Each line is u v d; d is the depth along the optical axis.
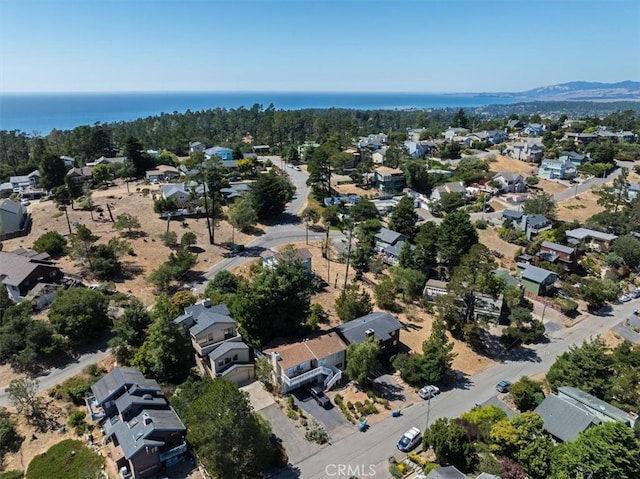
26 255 57.81
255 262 63.97
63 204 83.25
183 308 48.28
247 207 77.94
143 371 38.97
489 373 44.59
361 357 38.25
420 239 65.38
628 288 64.38
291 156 129.38
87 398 36.09
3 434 32.66
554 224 82.88
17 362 41.62
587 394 37.62
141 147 109.44
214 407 28.56
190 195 83.50
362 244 68.00
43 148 124.00
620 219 78.94
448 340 49.56
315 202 93.06
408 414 37.50
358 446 33.62
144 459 29.58
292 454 32.69
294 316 43.91
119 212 80.75
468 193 102.62
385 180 103.25
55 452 31.92
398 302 56.34
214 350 40.09
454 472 28.14
